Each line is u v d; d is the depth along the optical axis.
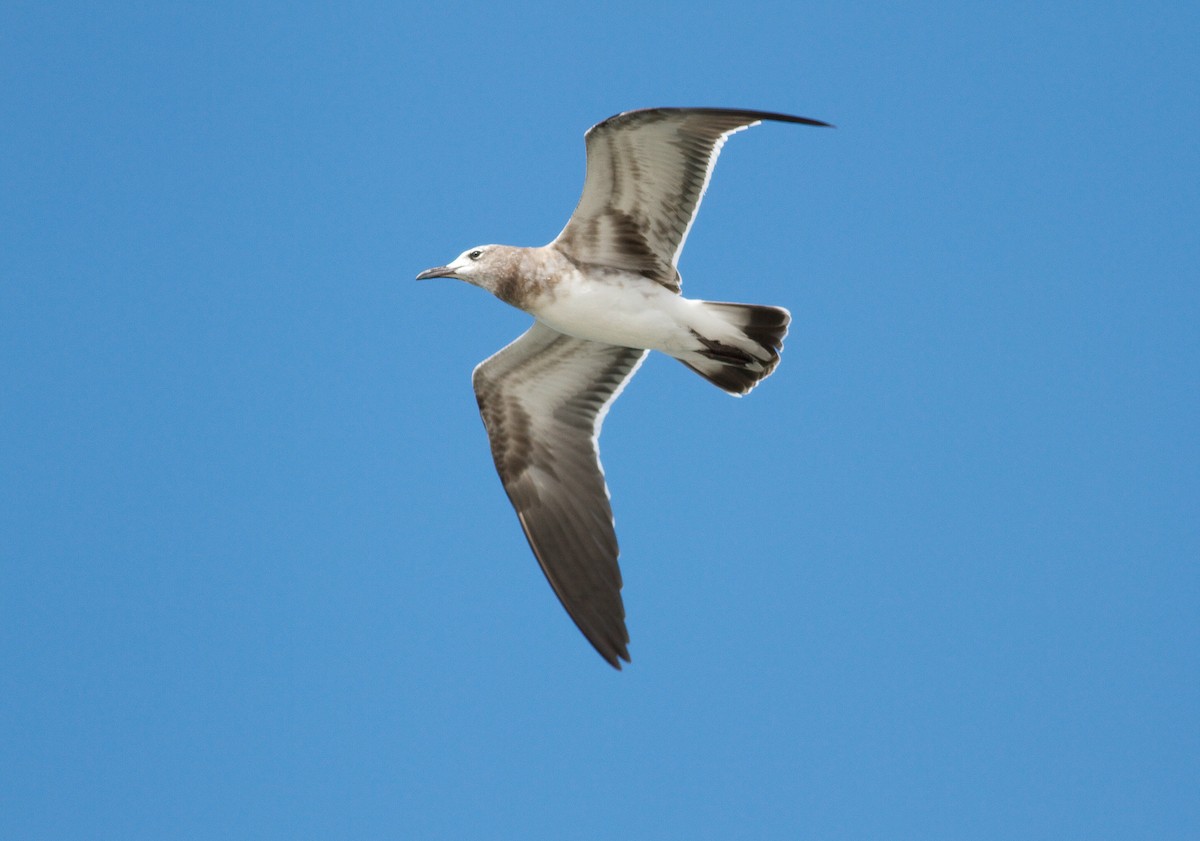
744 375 15.46
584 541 16.19
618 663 15.73
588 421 16.44
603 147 14.02
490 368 16.27
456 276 15.23
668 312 14.98
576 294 14.95
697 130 13.82
